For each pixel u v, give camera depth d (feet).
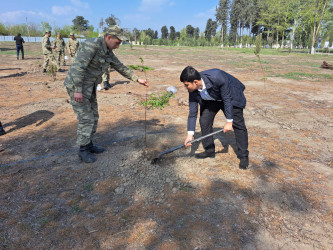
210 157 10.93
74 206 7.72
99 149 11.10
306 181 9.24
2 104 18.83
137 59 59.16
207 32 258.57
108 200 8.02
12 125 14.67
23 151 11.39
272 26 161.79
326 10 128.47
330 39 129.39
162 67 44.37
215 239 6.49
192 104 9.57
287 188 8.77
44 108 18.07
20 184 8.84
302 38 162.50
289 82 31.27
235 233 6.71
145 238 6.50
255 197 8.25
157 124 15.31
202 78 8.46
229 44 211.20
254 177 9.45
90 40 9.14
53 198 8.09
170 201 8.01
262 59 67.26
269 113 17.94
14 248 6.14
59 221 7.09
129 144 12.05
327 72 41.73
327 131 14.49
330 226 7.03
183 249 6.16
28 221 7.07
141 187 8.69
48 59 34.73
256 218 7.29
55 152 11.30
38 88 24.77
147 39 231.30
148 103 19.69
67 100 20.56
